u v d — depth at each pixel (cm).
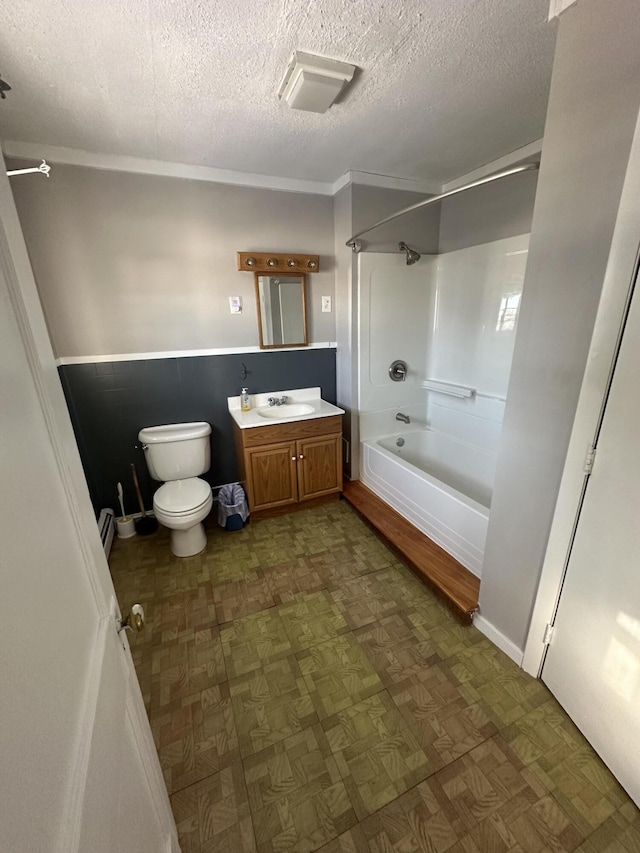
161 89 150
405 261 278
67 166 202
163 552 231
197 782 115
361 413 296
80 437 237
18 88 145
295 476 263
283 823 105
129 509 262
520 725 129
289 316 274
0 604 35
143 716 85
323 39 126
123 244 222
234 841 102
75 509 61
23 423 47
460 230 266
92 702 53
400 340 294
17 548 40
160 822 82
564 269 111
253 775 116
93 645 60
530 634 143
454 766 117
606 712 114
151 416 254
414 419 318
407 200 265
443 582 185
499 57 137
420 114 174
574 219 106
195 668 152
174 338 247
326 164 230
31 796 35
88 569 64
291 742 125
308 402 295
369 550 228
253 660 155
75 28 116
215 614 180
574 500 118
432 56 136
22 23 113
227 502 264
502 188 231
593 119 97
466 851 99
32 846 33
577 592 122
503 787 112
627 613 105
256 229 251
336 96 155
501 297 245
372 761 119
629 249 94
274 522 261
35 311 56
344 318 282
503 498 146
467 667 150
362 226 255
